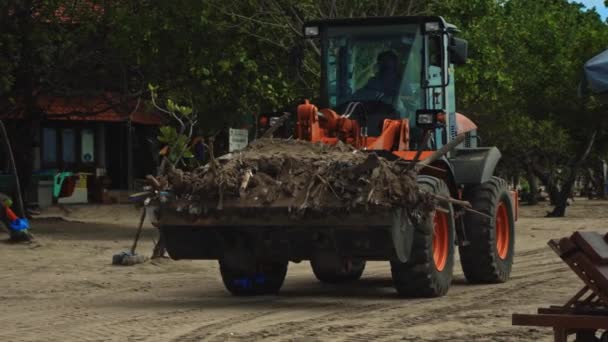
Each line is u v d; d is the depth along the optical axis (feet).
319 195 40.60
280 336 34.06
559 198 141.08
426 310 40.78
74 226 95.50
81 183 137.49
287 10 90.48
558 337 25.64
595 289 25.75
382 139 48.39
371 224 40.11
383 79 52.01
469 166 51.24
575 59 146.51
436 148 51.93
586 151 144.56
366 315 39.47
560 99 147.54
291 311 40.91
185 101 91.25
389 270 60.44
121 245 75.36
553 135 178.91
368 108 51.90
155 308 41.98
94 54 94.43
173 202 42.06
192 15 84.53
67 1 92.53
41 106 106.83
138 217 115.14
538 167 202.59
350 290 49.47
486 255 51.08
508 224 54.13
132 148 149.28
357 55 52.47
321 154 43.32
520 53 146.92
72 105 110.22
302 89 87.51
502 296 45.93
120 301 44.60
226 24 85.61
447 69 52.19
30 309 41.68
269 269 46.78
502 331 35.01
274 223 40.91
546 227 106.42
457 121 55.62
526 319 25.93
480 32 103.71
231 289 46.24
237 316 39.34
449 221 45.83
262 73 88.58
